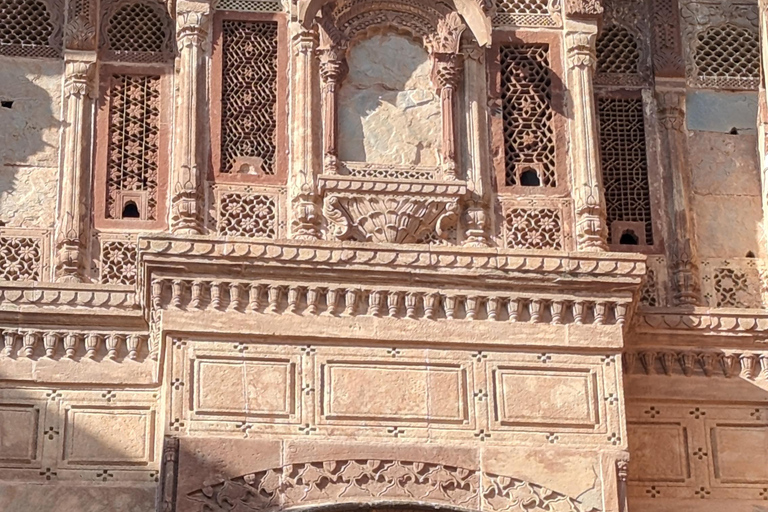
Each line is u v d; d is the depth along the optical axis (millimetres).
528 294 15000
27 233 15906
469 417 14711
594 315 15039
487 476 14547
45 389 15344
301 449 14461
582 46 16391
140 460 15203
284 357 14742
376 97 16047
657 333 15680
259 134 15906
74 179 15992
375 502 14344
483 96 16172
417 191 15547
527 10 16594
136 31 16703
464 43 16266
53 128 16297
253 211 15609
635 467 15500
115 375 15383
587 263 15031
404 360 14820
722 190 16672
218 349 14703
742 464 15617
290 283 14828
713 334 15750
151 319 15047
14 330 15352
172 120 16328
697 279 16234
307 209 15430
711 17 17281
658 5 17156
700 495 15500
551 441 14703
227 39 16188
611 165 16578
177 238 14773
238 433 14461
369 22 16219
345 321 14852
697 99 16969
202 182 15641
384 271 14891
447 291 14945
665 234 16375
